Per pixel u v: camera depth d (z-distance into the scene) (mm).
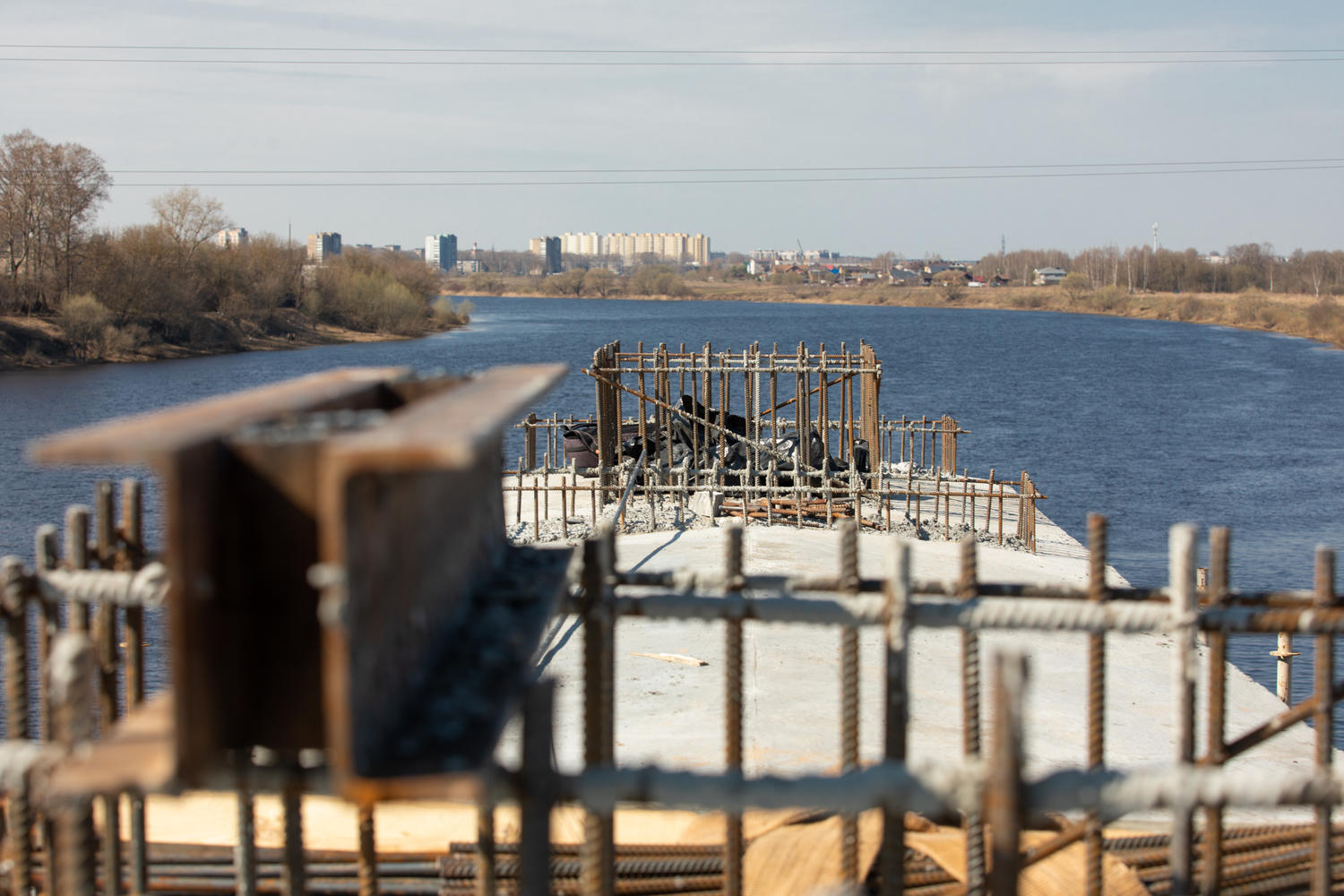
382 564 2906
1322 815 4520
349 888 5754
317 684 2945
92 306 83000
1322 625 4160
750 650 13523
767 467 26344
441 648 3508
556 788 3412
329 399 3918
